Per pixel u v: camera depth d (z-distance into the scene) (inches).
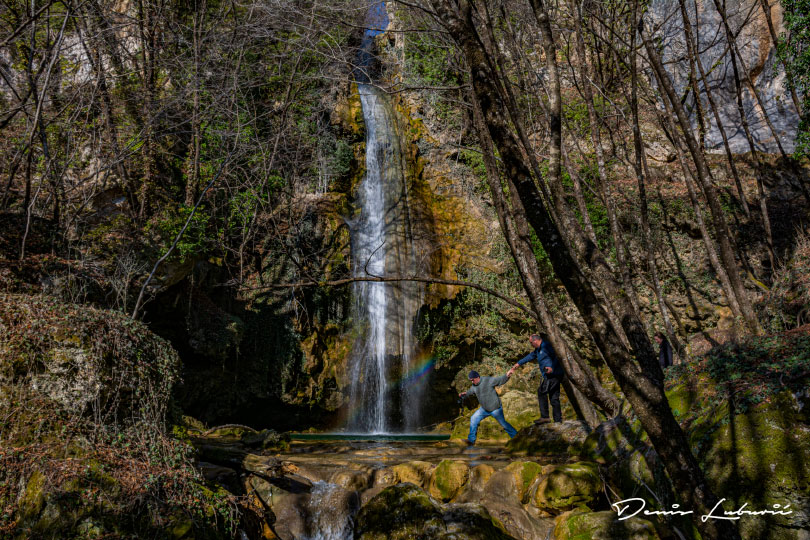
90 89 402.3
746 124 537.6
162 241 429.4
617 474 247.4
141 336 217.8
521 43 372.2
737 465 199.0
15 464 168.2
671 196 566.6
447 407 607.2
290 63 578.6
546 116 475.5
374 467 271.7
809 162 602.5
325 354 559.8
